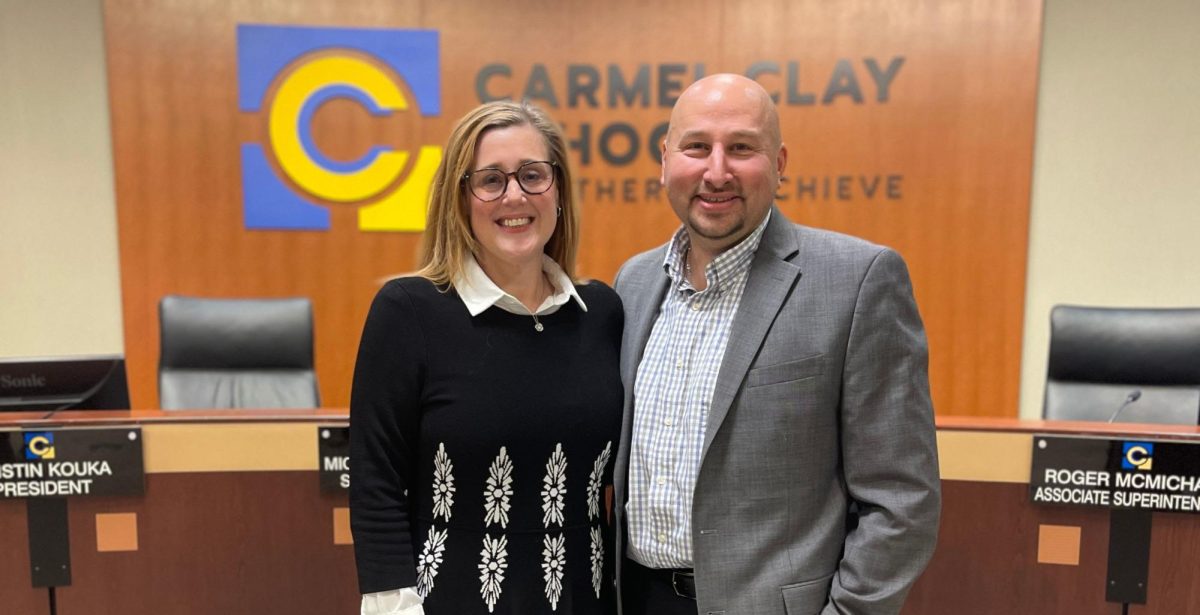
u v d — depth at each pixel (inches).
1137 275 132.8
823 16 130.3
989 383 135.2
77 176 134.1
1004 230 131.9
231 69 130.9
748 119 46.8
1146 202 131.3
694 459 47.3
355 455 46.5
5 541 59.0
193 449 60.5
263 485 61.2
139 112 131.1
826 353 45.3
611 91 133.0
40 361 67.3
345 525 61.7
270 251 135.8
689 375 49.0
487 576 47.0
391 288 48.0
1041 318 135.2
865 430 44.9
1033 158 131.9
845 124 132.0
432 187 50.3
